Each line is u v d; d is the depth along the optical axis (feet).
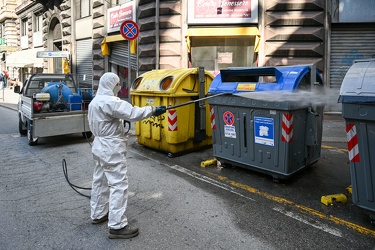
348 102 11.35
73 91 30.96
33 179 17.35
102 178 11.81
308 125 16.20
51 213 13.00
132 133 29.86
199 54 40.63
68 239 10.93
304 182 16.38
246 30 37.70
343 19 36.32
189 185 16.11
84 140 27.91
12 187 16.07
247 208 13.35
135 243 10.65
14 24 115.55
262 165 16.33
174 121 20.47
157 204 13.80
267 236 11.07
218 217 12.53
